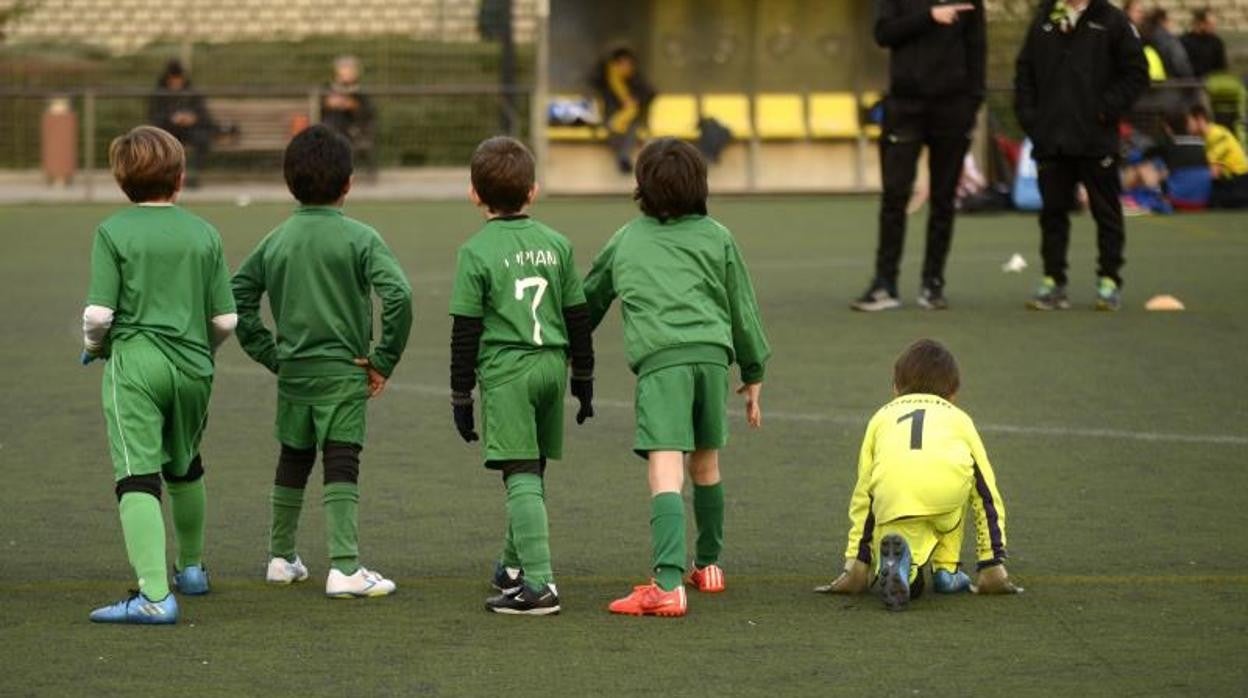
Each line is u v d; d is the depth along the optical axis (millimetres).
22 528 24391
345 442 21156
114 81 85062
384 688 17578
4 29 88875
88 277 51594
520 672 18094
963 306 44781
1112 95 42625
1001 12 80250
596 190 74312
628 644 19078
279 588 21547
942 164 43656
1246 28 83188
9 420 31891
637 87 74625
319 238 21047
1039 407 32438
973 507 21062
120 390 19844
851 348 38781
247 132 73625
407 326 20875
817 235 61344
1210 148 66250
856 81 76188
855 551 21047
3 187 74000
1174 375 35344
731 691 17484
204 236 20391
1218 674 18000
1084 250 55781
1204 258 53312
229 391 34688
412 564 22719
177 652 18750
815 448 29422
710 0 75125
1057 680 17812
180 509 21031
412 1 89625
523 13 87562
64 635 19359
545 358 20234
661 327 20203
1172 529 24188
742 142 75625
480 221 66000
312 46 85875
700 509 21219
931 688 17578
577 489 26734
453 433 30766
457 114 74562
